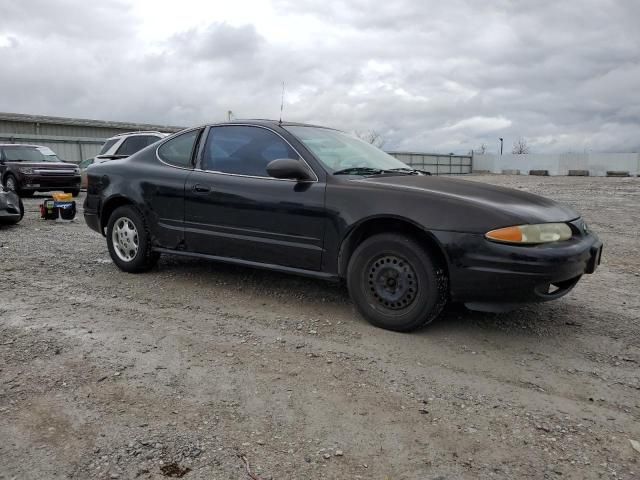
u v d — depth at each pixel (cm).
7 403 288
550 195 1891
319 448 253
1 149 1703
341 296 493
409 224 396
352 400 300
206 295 493
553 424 280
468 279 371
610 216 1201
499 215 369
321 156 452
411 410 291
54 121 3394
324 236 426
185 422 273
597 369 348
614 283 571
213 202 483
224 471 234
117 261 570
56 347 363
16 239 798
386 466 241
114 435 260
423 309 388
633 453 255
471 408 295
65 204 1036
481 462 246
